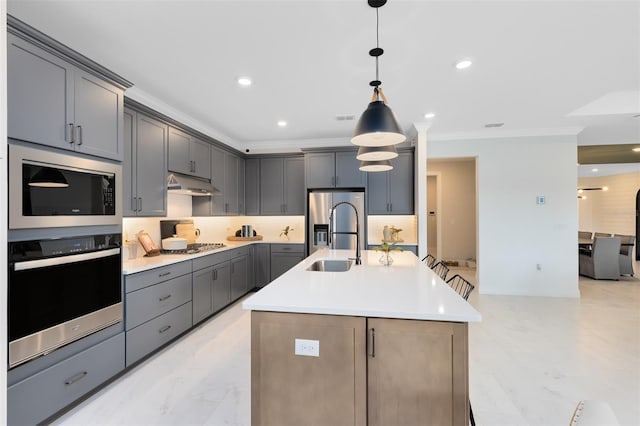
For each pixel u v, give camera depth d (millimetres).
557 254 4605
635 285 5465
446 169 6934
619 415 1992
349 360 1472
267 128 4367
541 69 2596
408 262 2807
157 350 2822
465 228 6887
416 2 1760
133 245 3043
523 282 4688
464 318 1369
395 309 1455
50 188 1834
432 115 3826
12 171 1640
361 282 2012
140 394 2199
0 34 1361
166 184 3295
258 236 5332
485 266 4766
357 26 1984
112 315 2273
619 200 9398
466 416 1385
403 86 2941
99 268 2176
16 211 1649
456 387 1396
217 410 2033
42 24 1931
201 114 3736
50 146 1848
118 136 2346
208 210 4176
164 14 1845
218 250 3840
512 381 2389
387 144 2047
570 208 4559
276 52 2303
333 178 4840
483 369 2568
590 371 2529
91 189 2115
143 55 2342
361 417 1459
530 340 3133
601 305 4230
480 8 1819
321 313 1485
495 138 4676
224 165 4609
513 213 4680
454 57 2391
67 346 1956
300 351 1509
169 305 2912
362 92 3078
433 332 1407
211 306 3678
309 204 4895
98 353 2160
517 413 2016
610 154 6109
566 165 4543
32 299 1747
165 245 3525
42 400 1796
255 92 3070
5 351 1415
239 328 3461
